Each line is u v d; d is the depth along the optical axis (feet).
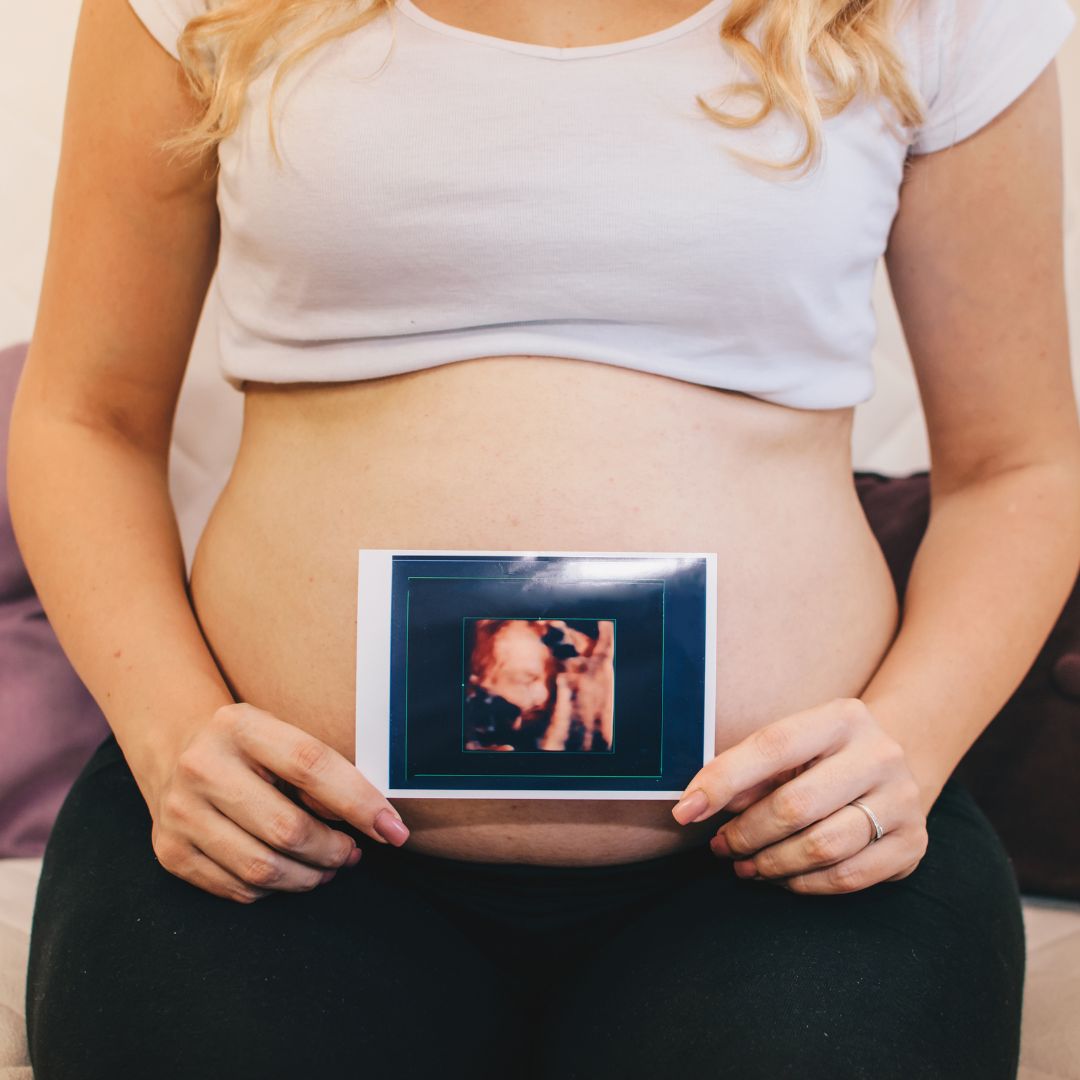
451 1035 2.29
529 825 2.48
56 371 2.90
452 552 2.39
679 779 2.40
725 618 2.48
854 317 2.67
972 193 2.74
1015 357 2.86
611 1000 2.31
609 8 2.44
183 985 2.16
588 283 2.43
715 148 2.39
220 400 4.75
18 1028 2.78
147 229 2.82
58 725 3.89
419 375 2.53
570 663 2.38
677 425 2.51
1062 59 4.78
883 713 2.49
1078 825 3.67
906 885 2.45
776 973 2.21
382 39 2.45
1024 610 2.73
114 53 2.72
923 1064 2.09
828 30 2.48
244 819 2.20
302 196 2.43
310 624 2.52
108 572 2.69
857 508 2.89
